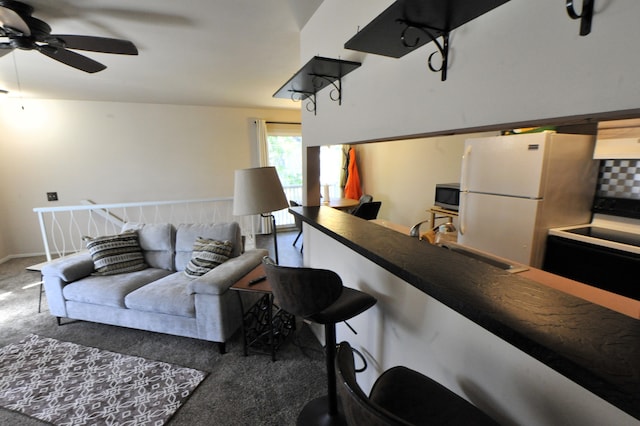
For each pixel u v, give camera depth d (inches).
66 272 98.7
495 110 32.3
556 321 24.2
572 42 25.1
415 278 34.5
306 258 94.3
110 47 74.5
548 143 76.9
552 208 82.0
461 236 103.7
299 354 85.5
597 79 23.7
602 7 23.0
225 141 205.9
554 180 80.3
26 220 175.9
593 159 85.0
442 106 39.2
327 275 46.1
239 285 80.2
